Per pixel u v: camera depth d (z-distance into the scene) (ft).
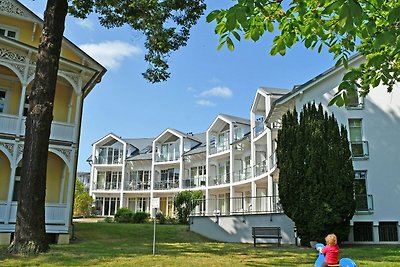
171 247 49.83
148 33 48.60
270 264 33.09
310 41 18.31
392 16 12.80
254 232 57.67
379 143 67.62
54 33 39.01
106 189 160.56
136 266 30.32
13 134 55.83
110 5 46.24
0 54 55.72
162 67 51.31
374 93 69.72
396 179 65.82
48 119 37.99
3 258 32.83
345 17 10.41
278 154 59.16
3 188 59.41
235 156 124.88
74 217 148.25
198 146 151.02
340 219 53.01
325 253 22.18
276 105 72.79
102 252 40.14
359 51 19.38
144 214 120.98
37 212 36.40
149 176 157.99
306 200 54.39
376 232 63.82
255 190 102.47
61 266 29.94
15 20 65.82
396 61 19.22
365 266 32.37
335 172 54.24
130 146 167.73
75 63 61.57
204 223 74.02
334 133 56.24
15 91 63.87
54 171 64.34
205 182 135.54
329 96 69.92
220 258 37.22
